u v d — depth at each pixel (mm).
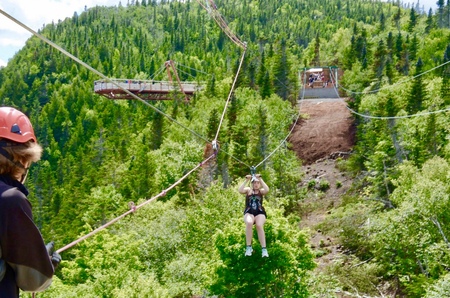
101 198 65000
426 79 75438
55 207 80562
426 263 31094
